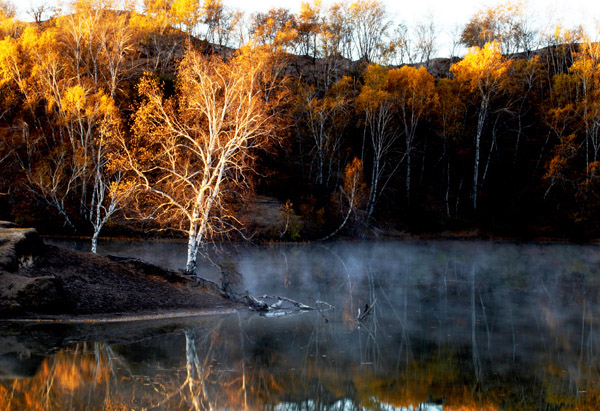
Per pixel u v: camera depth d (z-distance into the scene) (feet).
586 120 185.98
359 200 179.01
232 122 85.46
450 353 48.62
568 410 34.94
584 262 128.06
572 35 222.48
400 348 50.21
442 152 219.82
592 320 63.72
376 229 185.37
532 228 190.60
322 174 196.95
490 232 191.21
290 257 127.44
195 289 74.64
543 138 213.87
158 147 101.71
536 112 213.25
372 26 271.69
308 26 247.70
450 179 214.07
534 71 211.61
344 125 193.16
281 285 89.61
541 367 44.47
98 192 136.46
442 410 34.91
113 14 178.60
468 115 227.40
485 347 50.85
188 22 226.79
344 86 197.36
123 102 160.76
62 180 144.87
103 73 174.50
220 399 35.42
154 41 218.18
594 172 185.68
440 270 111.86
